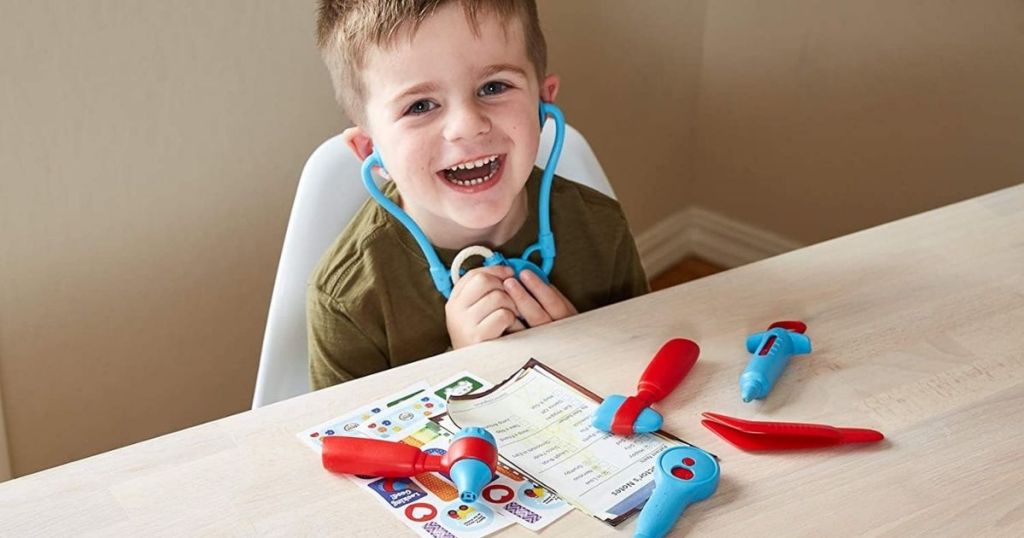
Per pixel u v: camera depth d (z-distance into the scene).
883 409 0.86
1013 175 1.88
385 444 0.80
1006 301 1.00
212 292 1.56
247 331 1.63
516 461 0.81
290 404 0.87
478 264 1.18
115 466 0.80
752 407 0.87
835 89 2.04
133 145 1.40
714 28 2.15
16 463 1.45
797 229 2.21
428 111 1.05
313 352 1.17
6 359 1.39
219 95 1.46
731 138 2.22
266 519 0.75
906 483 0.78
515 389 0.89
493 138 1.06
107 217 1.41
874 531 0.74
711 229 2.34
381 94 1.06
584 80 1.95
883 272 1.05
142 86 1.38
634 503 0.77
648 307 1.00
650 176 2.21
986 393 0.88
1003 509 0.76
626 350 0.94
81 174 1.36
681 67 2.16
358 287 1.15
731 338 0.95
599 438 0.83
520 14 1.06
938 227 1.12
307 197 1.20
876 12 1.93
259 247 1.59
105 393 1.50
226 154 1.50
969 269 1.05
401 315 1.16
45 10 1.26
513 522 0.75
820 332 0.96
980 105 1.88
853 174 2.08
